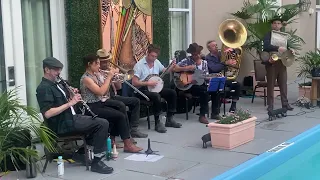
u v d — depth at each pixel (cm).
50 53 570
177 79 644
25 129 423
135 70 593
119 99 554
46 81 427
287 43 738
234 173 386
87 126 432
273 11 915
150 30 700
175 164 453
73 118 433
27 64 549
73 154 466
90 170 436
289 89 975
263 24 863
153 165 451
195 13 810
